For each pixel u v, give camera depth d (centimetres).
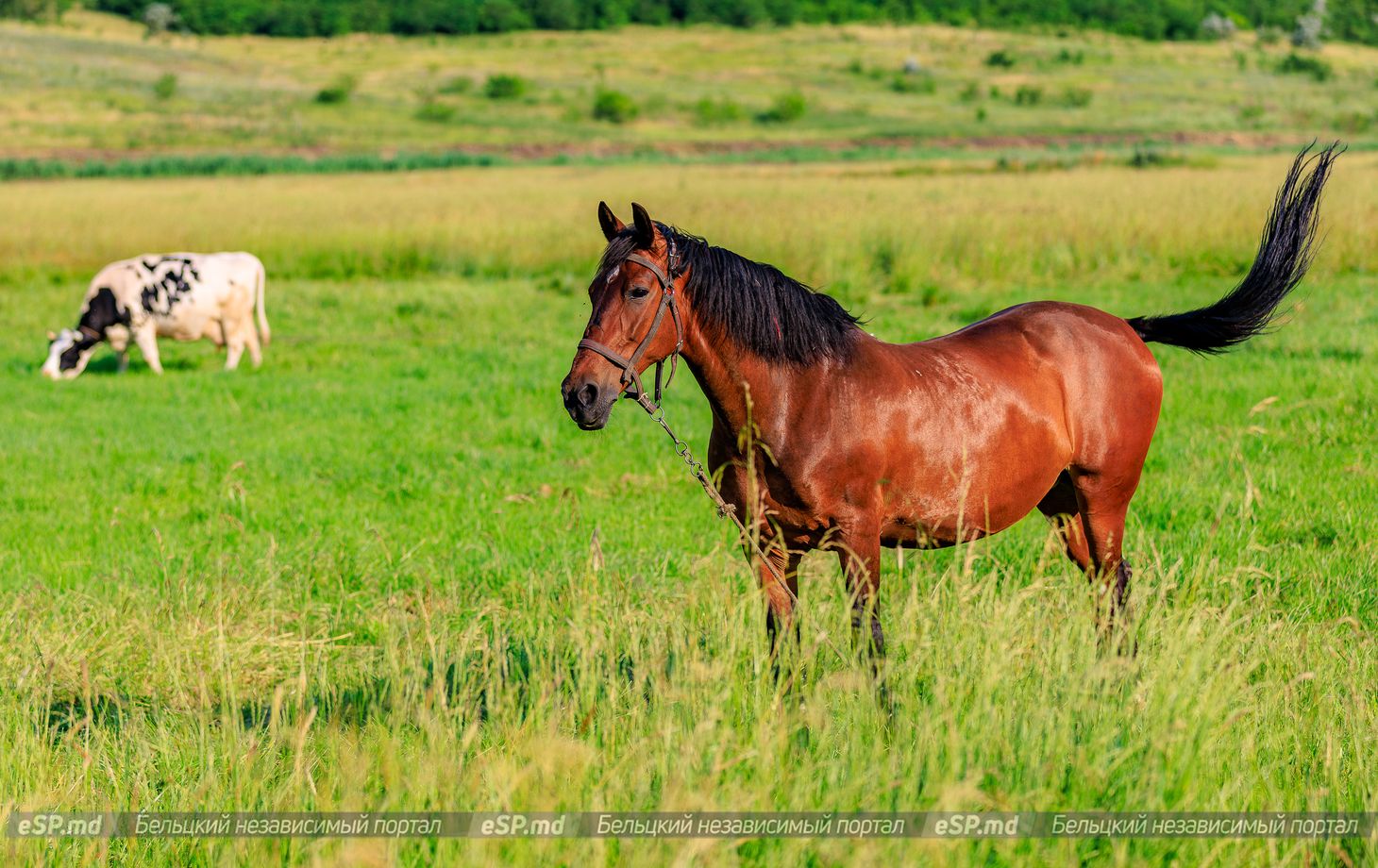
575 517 1260
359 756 643
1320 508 1184
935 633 669
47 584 1102
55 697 884
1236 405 1677
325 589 1098
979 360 812
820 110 15962
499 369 2253
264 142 12769
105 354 2762
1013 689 629
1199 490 1268
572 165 10088
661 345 714
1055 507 938
